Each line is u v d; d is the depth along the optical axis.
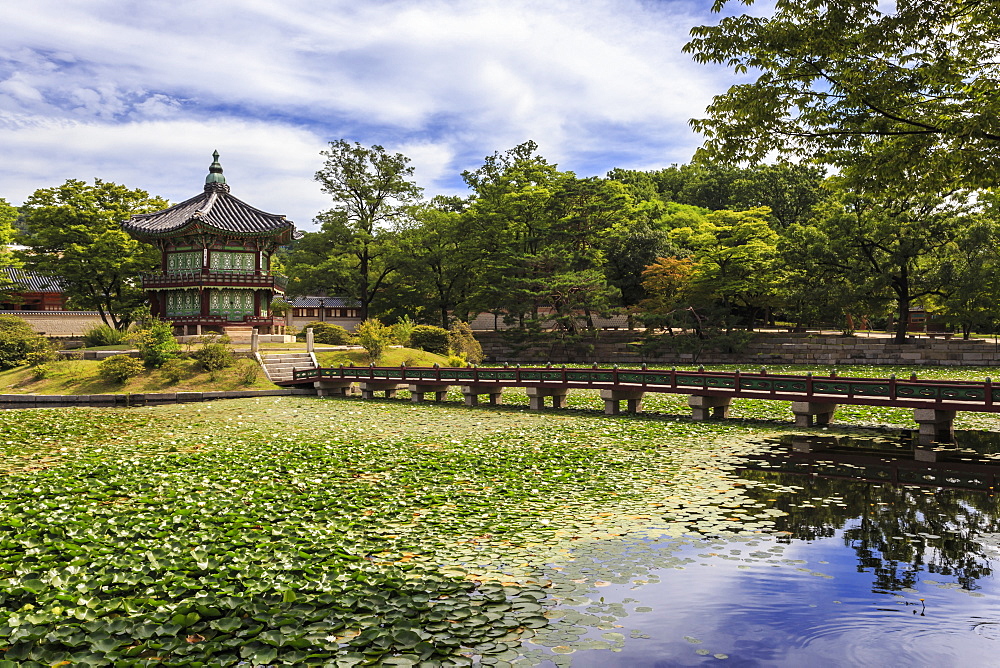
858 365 43.34
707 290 50.97
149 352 35.22
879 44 12.52
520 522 10.69
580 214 55.69
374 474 14.16
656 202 74.56
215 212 47.34
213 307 47.00
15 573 7.75
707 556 9.17
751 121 13.94
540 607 7.36
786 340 48.38
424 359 43.44
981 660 6.25
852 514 11.44
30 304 58.78
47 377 34.06
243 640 6.28
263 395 34.00
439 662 6.04
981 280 38.56
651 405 27.73
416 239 57.72
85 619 6.61
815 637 6.71
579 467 15.13
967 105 12.55
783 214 70.25
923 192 14.31
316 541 9.29
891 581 8.29
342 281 59.66
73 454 16.25
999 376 35.03
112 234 48.09
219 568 8.08
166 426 22.12
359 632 6.57
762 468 15.27
